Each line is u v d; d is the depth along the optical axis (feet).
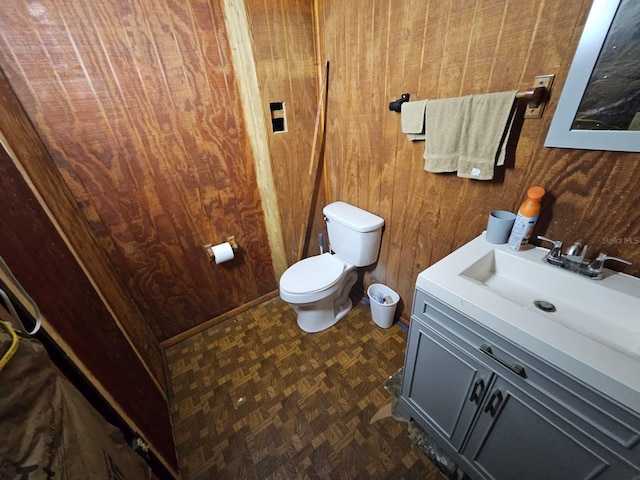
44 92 3.37
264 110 5.04
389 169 4.66
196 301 5.72
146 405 3.32
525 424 2.37
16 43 3.08
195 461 3.74
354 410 4.24
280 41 4.72
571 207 2.79
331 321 5.91
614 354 1.83
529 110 2.78
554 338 1.98
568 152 2.65
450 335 2.73
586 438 1.97
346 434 3.94
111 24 3.51
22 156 2.82
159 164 4.43
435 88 3.56
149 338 4.79
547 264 2.87
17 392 1.34
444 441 3.39
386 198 4.96
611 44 2.11
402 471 3.52
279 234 6.32
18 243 2.03
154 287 5.09
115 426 2.34
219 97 4.56
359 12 4.06
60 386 1.70
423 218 4.43
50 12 3.15
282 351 5.38
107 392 2.44
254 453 3.79
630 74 2.08
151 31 3.76
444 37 3.25
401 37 3.69
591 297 2.60
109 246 4.40
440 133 3.44
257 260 6.26
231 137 4.91
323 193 6.50
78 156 3.79
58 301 2.24
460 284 2.62
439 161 3.56
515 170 3.11
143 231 4.63
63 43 3.31
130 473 2.17
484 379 2.55
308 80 5.26
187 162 4.66
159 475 3.06
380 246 5.52
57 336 2.01
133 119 4.02
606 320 2.52
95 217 4.16
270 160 5.49
